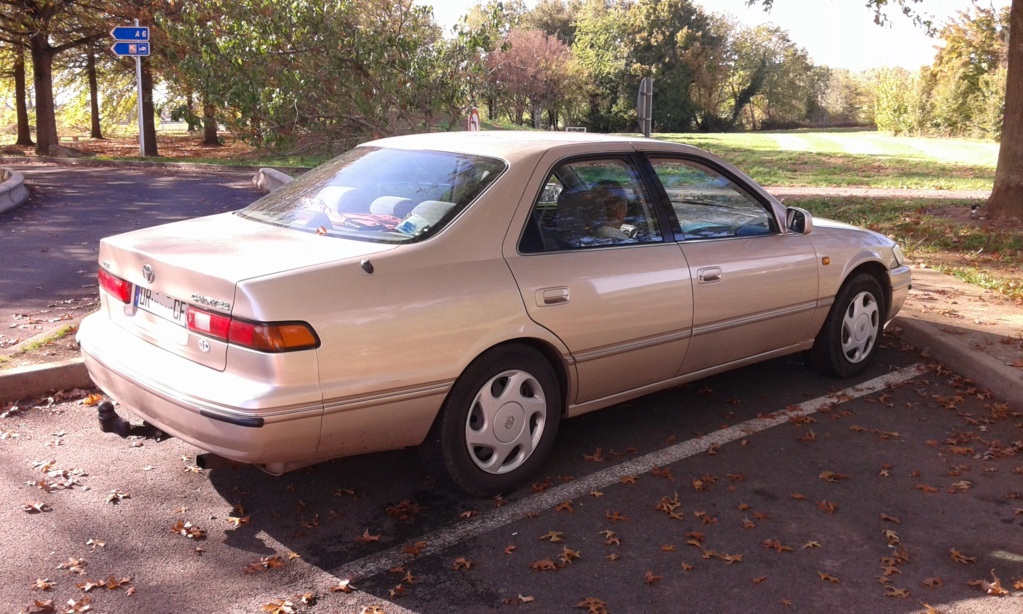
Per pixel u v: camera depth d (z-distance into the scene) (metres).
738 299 4.81
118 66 35.09
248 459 3.29
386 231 3.81
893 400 5.39
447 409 3.73
